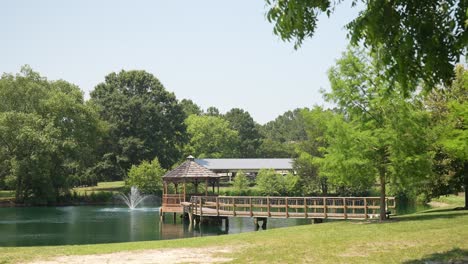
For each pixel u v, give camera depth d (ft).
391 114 79.25
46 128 199.00
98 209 183.21
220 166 294.05
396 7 28.07
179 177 143.64
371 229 69.46
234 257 48.52
